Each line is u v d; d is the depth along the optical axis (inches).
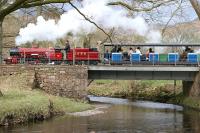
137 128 1186.0
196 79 1887.3
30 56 1918.1
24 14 1835.6
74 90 1786.4
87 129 1135.6
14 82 1690.5
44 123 1191.6
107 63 1924.2
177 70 1875.0
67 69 1784.0
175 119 1396.4
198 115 1525.6
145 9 1141.7
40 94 1550.2
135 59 1914.4
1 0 1204.5
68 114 1421.0
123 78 1908.2
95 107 1712.6
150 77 1913.1
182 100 1987.0
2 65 1748.3
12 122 1131.9
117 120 1338.6
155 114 1542.8
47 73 1771.7
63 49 1925.4
